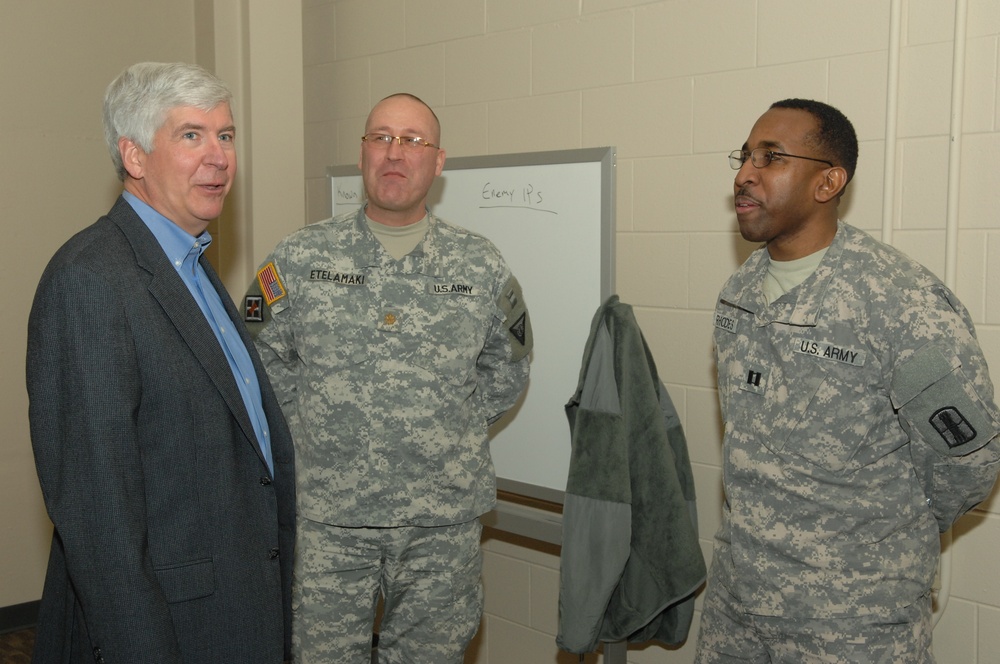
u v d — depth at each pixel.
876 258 1.58
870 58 2.04
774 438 1.63
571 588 2.15
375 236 2.06
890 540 1.58
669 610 2.24
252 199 3.28
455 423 2.04
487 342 2.14
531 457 2.45
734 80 2.26
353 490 1.97
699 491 2.40
